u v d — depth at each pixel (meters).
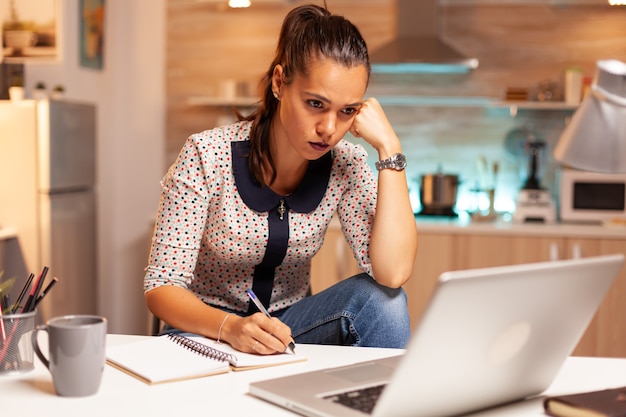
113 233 4.45
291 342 1.41
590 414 1.05
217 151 1.74
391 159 1.72
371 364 1.29
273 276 1.92
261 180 1.75
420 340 0.93
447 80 4.28
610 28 4.15
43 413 1.08
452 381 1.02
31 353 1.29
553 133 4.23
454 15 4.24
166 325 1.85
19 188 3.36
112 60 4.38
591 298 1.12
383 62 3.98
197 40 4.40
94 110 3.84
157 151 4.45
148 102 4.44
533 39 4.20
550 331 1.10
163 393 1.18
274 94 1.64
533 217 3.96
